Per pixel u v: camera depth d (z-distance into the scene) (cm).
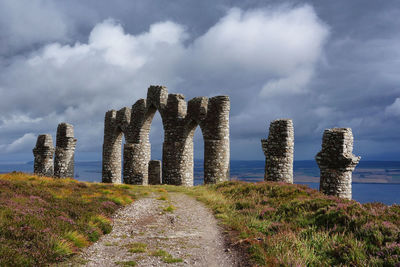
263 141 3083
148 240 1146
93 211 1425
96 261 883
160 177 4684
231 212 1653
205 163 3938
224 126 3872
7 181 1705
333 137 2411
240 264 850
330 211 1211
